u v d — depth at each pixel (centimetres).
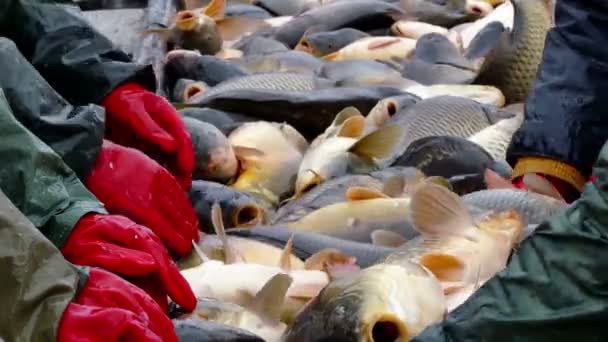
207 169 525
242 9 884
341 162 526
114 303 278
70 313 258
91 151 355
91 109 357
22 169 300
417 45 703
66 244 307
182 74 697
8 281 252
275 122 598
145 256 314
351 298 339
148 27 778
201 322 342
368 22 821
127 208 373
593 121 418
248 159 539
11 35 390
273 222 486
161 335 287
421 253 405
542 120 426
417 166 512
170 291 325
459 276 394
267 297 371
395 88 620
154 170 383
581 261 249
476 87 636
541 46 628
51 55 390
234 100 602
